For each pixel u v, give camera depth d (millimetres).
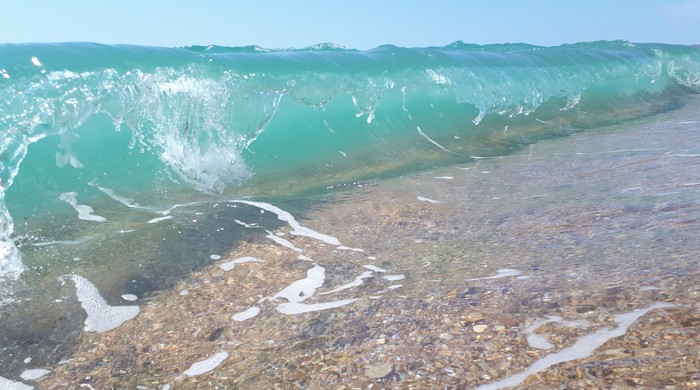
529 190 6113
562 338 2729
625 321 2797
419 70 9719
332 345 3014
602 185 5996
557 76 12344
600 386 2299
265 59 7910
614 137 9266
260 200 5836
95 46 6422
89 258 4227
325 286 3889
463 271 3891
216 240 4652
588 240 4250
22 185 5113
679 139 8562
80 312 3574
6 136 5195
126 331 3400
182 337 3330
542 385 2375
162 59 6703
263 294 3814
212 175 6379
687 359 2410
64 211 5004
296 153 7309
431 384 2531
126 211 5172
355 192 6277
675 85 15961
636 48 16922
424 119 9195
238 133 7012
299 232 4953
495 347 2742
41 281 3887
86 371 3029
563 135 9875
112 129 6000
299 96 7840
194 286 3926
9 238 4445
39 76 5652
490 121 10055
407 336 2986
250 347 3139
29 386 2902
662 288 3127
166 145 6285
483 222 5090
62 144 5609
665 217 4582
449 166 7605
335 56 8992
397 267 4141
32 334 3334
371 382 2615
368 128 8383
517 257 4062
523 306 3129
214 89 6910
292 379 2744
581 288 3264
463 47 19188
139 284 3920
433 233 4898
